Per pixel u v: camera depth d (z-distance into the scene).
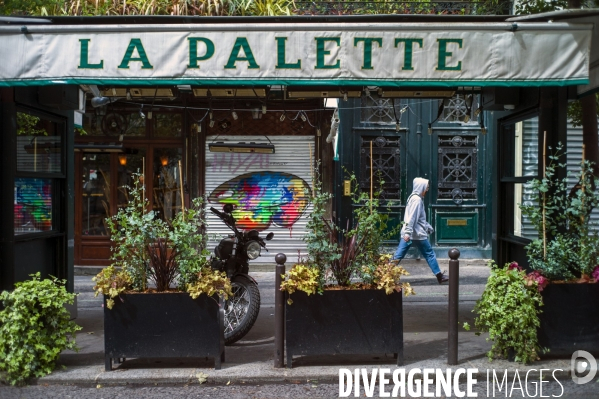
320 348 5.49
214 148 11.58
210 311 5.52
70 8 10.09
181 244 5.55
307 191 5.84
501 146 7.70
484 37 6.05
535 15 6.05
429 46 6.05
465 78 6.05
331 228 5.68
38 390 5.22
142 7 10.12
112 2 10.19
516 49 6.04
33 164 6.70
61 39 5.98
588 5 8.35
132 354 5.46
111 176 11.84
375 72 6.05
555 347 5.63
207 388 5.27
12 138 6.11
